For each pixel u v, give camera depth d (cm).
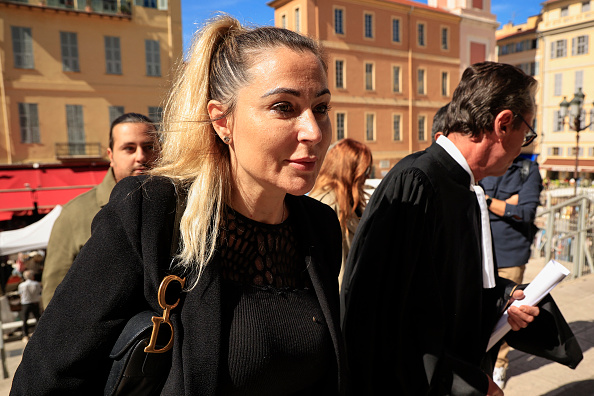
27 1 1948
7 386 382
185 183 99
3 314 711
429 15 3120
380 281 149
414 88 3078
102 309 86
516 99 150
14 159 1962
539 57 4222
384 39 2923
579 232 529
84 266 87
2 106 1933
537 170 306
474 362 163
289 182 91
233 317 96
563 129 4062
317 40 99
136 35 2170
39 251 1009
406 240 147
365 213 166
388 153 2972
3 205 1850
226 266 101
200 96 98
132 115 217
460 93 159
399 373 147
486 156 158
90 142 2111
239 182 102
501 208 296
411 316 149
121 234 88
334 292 121
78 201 208
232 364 93
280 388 101
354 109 2820
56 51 2023
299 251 117
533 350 179
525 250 305
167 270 91
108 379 88
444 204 153
